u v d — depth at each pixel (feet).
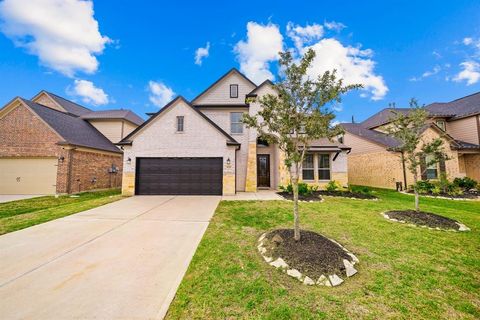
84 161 46.96
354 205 30.09
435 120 59.72
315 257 13.08
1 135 43.65
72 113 69.00
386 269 12.67
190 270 12.24
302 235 16.56
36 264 12.77
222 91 53.88
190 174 40.40
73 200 35.81
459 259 13.96
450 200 35.60
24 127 43.68
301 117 15.72
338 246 15.10
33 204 31.94
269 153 50.98
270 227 20.04
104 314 8.69
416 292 10.50
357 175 61.72
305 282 11.19
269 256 13.93
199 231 18.89
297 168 16.11
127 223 21.17
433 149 23.79
